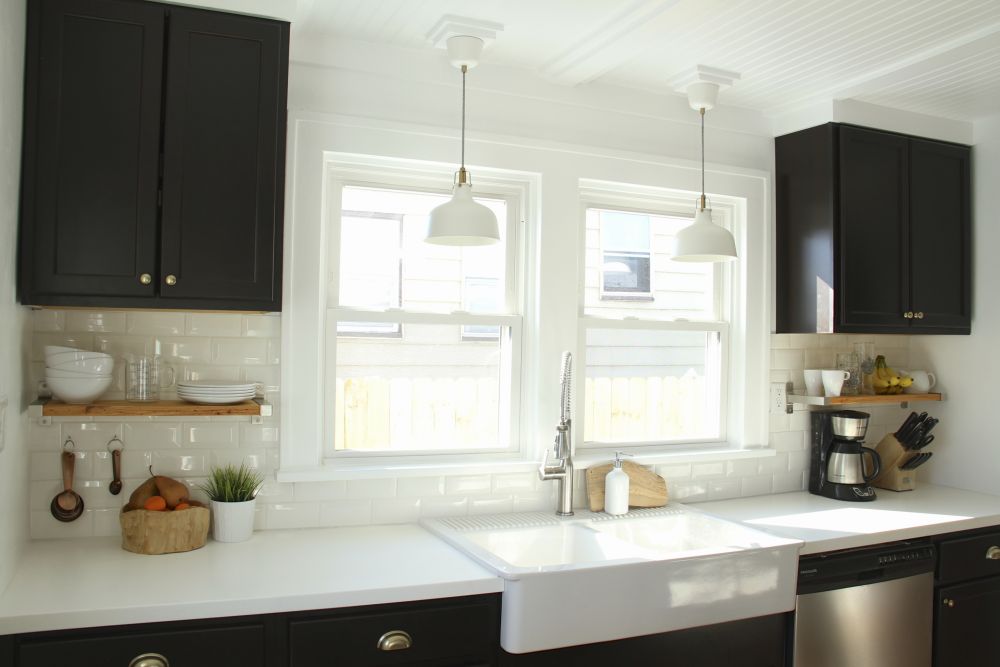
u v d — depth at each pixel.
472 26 2.54
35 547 2.41
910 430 3.66
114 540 2.51
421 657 2.19
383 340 2.93
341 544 2.55
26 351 2.30
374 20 2.60
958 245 3.65
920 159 3.54
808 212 3.41
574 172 3.12
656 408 3.43
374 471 2.77
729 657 2.59
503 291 3.11
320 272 2.74
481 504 2.99
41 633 1.88
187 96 2.27
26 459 2.36
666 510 3.13
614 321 3.30
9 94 1.97
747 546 2.57
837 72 3.04
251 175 2.33
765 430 3.53
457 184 2.49
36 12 2.13
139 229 2.22
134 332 2.56
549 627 2.21
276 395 2.71
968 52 2.79
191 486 2.62
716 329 3.52
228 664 2.02
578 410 3.23
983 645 3.17
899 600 2.93
